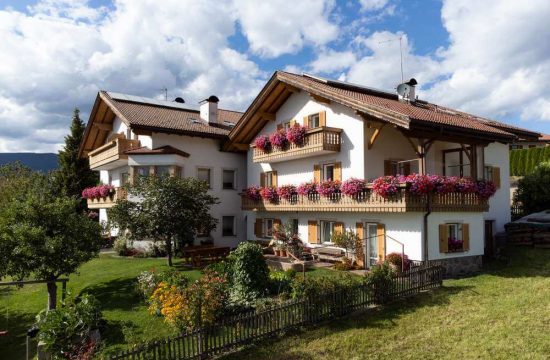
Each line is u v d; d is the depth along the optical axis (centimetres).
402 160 1953
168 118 2559
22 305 1617
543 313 1117
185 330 1059
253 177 2577
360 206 1733
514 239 1983
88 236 1515
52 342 1023
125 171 2816
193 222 1925
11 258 1380
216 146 2611
